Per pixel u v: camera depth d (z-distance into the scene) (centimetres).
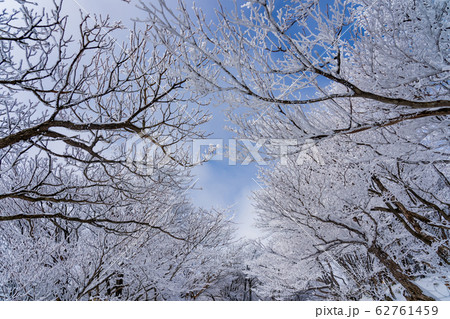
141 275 835
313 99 286
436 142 421
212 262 1173
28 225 777
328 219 658
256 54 272
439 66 291
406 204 741
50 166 454
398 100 275
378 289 831
